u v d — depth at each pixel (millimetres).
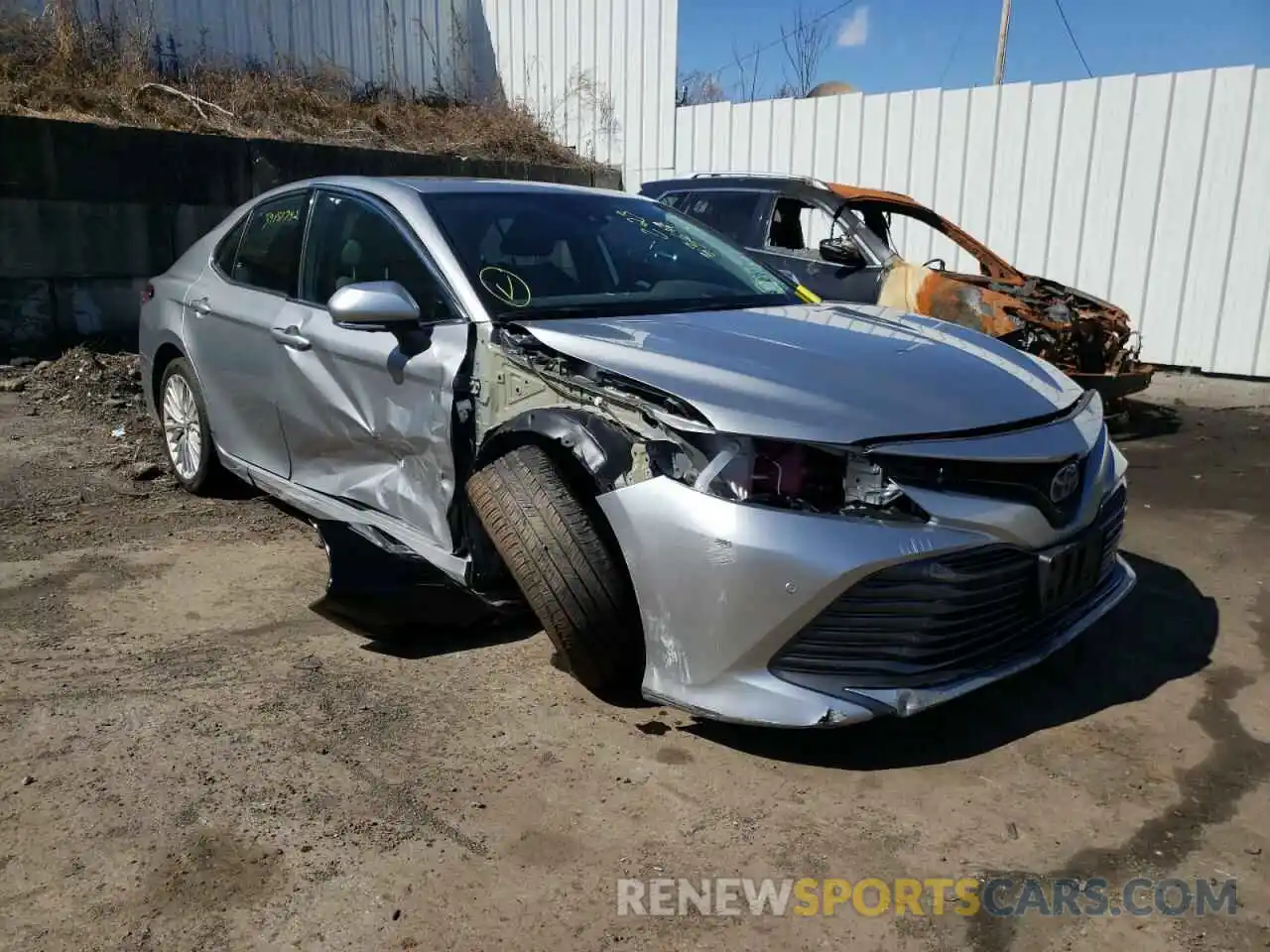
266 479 4469
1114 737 3076
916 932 2266
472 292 3463
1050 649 2977
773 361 3047
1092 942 2242
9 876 2371
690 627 2738
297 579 4184
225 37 12484
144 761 2838
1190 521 5285
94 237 8688
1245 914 2330
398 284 3459
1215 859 2523
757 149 11969
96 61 11031
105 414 6789
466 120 13805
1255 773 2893
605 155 13617
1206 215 9117
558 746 2967
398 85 14250
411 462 3564
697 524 2693
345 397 3805
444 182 4129
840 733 3068
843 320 3707
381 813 2631
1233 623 3932
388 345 3607
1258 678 3463
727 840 2564
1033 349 6738
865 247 7406
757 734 3051
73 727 3004
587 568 2947
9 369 7902
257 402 4391
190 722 3049
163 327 5145
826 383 2910
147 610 3844
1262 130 8711
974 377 3121
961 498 2725
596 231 4086
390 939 2201
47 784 2721
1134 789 2809
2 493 5148
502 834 2562
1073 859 2521
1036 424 2967
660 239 4254
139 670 3365
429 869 2426
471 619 3756
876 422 2734
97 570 4211
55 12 10875
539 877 2412
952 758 2951
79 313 8719
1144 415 7941
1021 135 9938
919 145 10586
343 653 3537
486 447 3309
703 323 3467
